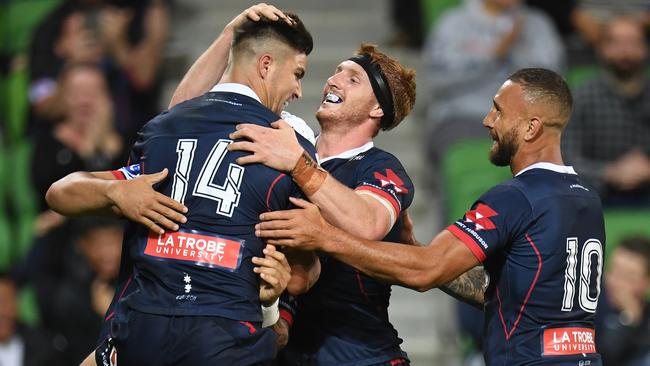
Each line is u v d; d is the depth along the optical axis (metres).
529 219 14.65
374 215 14.36
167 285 13.73
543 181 14.91
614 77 29.47
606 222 27.77
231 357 13.54
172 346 13.56
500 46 30.62
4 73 34.56
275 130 14.12
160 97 31.78
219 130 14.11
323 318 15.41
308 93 31.98
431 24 33.31
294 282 14.55
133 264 14.20
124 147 29.33
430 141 30.11
